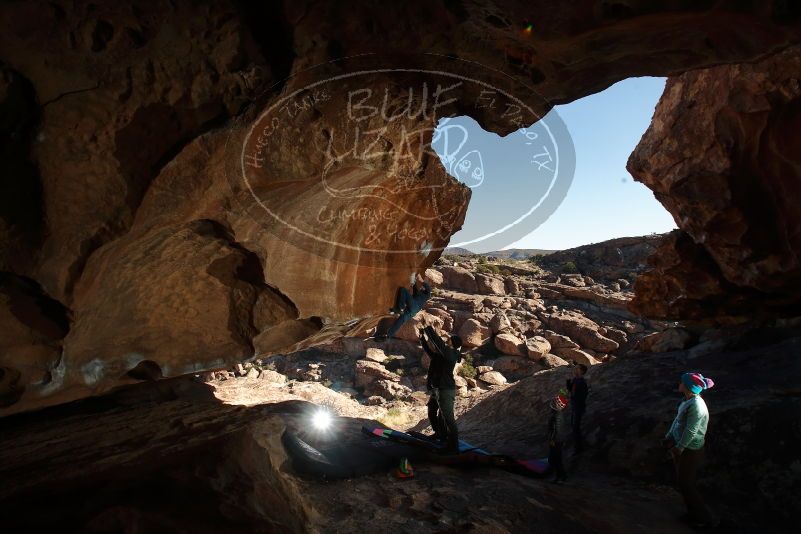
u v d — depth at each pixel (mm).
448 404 5816
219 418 5453
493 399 12156
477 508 4363
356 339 25047
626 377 10164
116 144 2439
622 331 25828
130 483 2271
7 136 2184
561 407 6277
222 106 2625
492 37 3127
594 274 35562
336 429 6438
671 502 5777
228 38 2430
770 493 5578
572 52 3205
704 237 10562
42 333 2715
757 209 9562
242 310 4387
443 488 4773
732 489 5781
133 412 5984
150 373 4211
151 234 3084
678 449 5160
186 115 2562
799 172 8758
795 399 6664
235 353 4559
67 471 2969
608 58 3406
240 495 2404
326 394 14945
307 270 4527
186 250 3527
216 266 3902
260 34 2527
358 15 2672
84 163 2418
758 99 8539
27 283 2562
